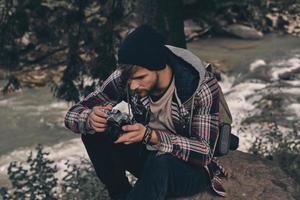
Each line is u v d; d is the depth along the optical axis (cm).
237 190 374
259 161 421
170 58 297
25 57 1414
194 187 334
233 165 411
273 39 1702
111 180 344
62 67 1400
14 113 1212
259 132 1059
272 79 1400
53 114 1200
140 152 338
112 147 332
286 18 1814
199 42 1675
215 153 319
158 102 304
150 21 733
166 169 313
